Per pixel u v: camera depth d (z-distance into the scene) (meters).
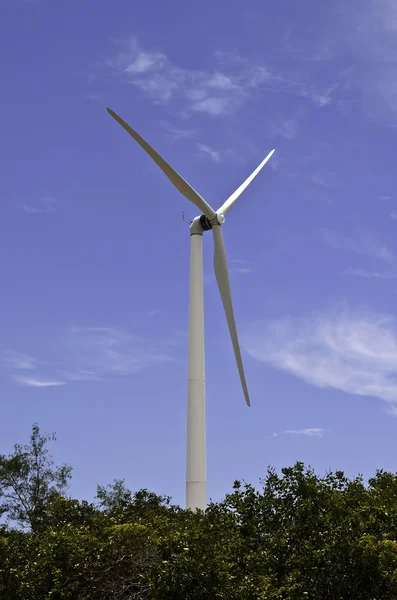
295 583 19.23
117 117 30.38
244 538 21.70
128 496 30.39
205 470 29.77
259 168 38.09
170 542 20.36
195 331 31.22
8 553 23.83
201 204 32.00
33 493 40.53
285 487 22.67
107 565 21.92
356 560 19.36
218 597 19.08
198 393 30.47
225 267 32.50
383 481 26.20
